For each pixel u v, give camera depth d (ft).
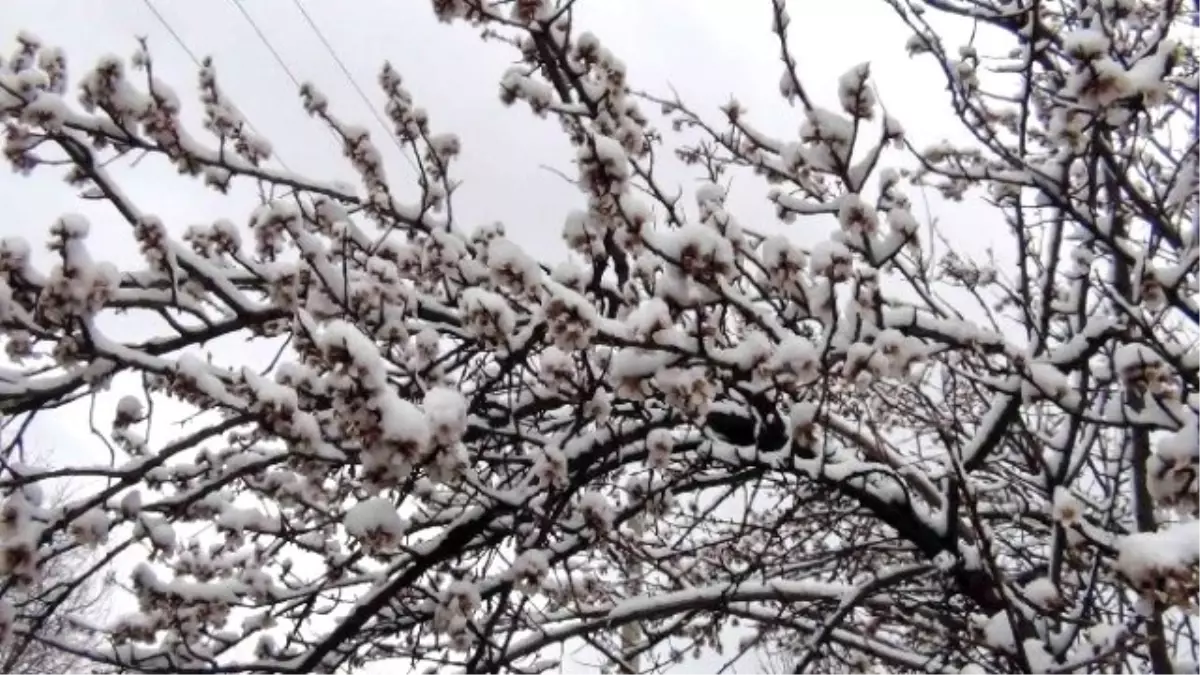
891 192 13.62
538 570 11.60
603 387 11.91
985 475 18.53
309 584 14.08
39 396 10.18
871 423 11.66
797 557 16.92
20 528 10.03
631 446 12.99
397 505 10.16
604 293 12.62
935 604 13.38
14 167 11.19
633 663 18.81
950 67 11.18
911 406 16.80
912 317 11.12
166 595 12.37
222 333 11.45
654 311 9.11
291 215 11.57
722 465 13.43
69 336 9.30
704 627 15.69
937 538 12.12
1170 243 11.43
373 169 14.02
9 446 10.58
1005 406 12.68
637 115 14.24
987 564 9.64
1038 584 10.51
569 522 13.60
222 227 11.75
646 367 9.50
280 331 13.29
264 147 14.61
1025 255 12.98
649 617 14.30
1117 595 13.37
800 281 9.82
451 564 15.43
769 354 9.66
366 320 11.66
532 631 14.89
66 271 8.63
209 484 12.11
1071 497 8.38
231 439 14.73
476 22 12.03
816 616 15.28
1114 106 9.48
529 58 14.47
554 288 8.81
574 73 12.62
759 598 13.88
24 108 10.64
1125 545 7.30
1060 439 13.01
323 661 14.25
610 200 9.11
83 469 10.41
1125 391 11.22
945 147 14.65
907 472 13.60
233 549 15.06
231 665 12.25
